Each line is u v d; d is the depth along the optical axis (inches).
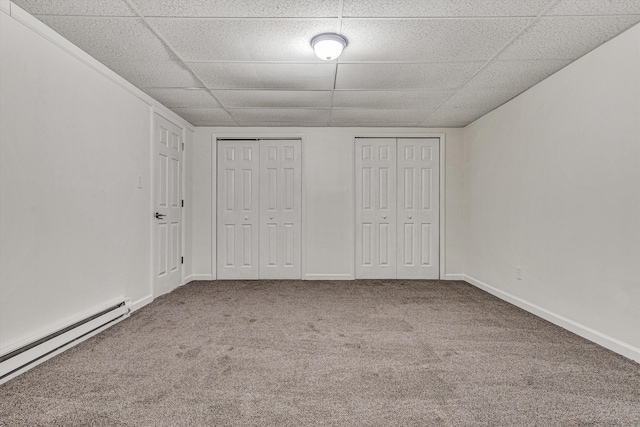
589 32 88.3
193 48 97.7
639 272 83.5
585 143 100.3
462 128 187.0
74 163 93.9
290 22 84.5
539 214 121.6
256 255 188.7
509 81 121.5
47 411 61.5
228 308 130.0
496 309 129.4
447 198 187.6
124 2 75.5
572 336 100.3
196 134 186.4
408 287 168.6
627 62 86.8
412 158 188.7
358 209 188.7
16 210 75.7
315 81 122.6
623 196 87.8
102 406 63.1
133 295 125.9
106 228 108.9
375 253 188.9
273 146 188.2
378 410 62.4
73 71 93.9
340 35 90.8
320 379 74.0
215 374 76.0
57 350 86.1
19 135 76.4
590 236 98.3
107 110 109.6
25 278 77.8
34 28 80.2
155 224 143.3
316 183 186.7
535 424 58.3
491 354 87.4
